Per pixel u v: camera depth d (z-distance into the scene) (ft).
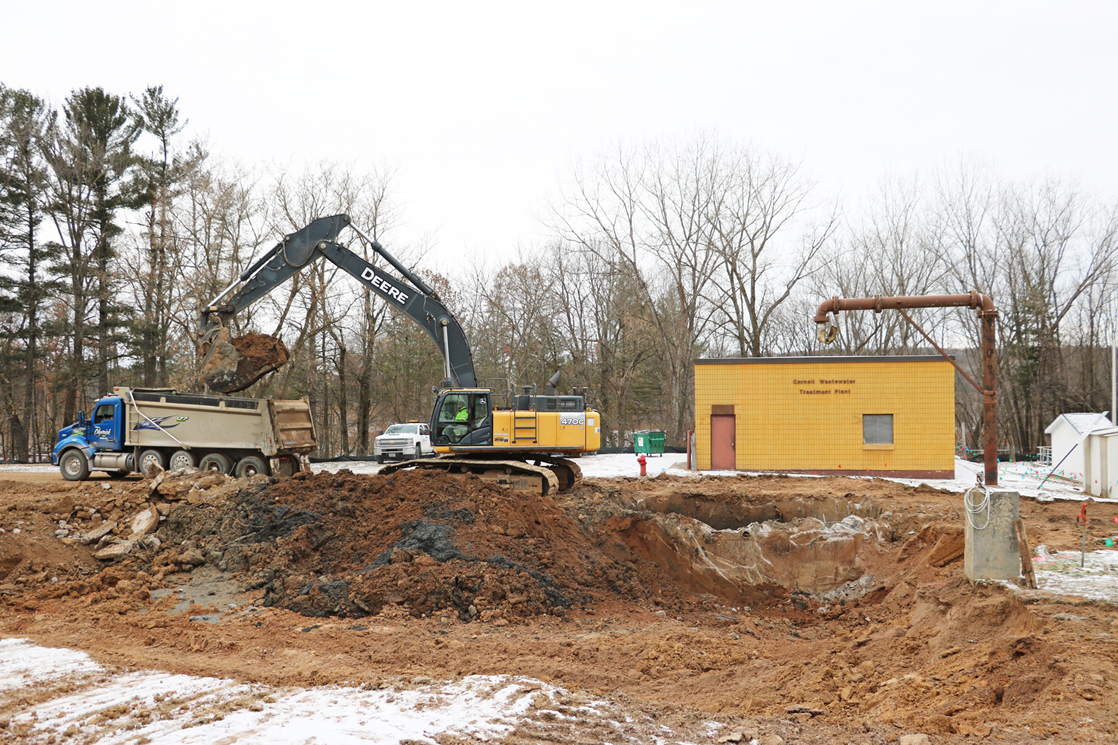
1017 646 21.79
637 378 164.66
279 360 55.93
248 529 39.58
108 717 19.65
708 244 130.11
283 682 22.86
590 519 49.60
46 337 115.24
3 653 26.37
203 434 58.54
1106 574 32.65
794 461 82.12
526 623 33.45
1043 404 140.87
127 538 39.65
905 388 80.53
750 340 136.05
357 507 41.68
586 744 17.97
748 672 26.14
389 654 26.43
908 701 20.79
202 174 109.91
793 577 48.08
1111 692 18.31
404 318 140.15
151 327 112.78
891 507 53.67
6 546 36.58
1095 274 136.67
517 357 149.28
